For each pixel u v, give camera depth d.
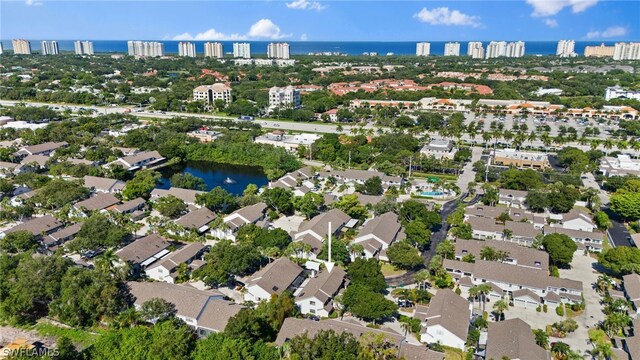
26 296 111.69
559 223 174.62
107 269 121.62
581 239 158.12
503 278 127.75
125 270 123.62
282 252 142.12
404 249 138.50
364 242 147.50
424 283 131.12
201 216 167.62
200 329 106.69
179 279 130.12
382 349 94.25
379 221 159.88
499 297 125.56
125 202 182.75
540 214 184.12
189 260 137.88
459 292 126.88
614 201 179.88
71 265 124.44
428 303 121.50
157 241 147.00
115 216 161.12
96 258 139.50
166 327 99.94
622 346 104.69
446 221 175.62
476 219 167.38
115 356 93.44
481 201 198.50
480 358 101.38
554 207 185.75
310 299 114.81
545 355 95.88
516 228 161.38
